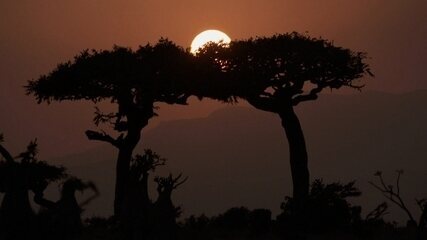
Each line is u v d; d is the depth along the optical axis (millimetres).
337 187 99688
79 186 52438
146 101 119438
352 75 116500
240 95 116562
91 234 86500
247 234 100062
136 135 115062
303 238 95188
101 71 119625
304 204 98188
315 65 112750
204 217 111750
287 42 114000
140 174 67938
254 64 113438
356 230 95812
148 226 66875
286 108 109938
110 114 118062
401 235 93750
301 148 104688
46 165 88062
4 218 59625
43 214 60062
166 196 67812
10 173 60969
